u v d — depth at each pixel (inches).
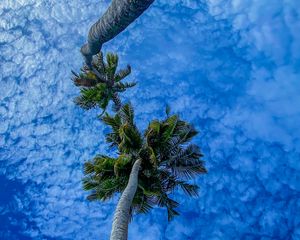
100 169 701.9
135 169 651.5
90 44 179.6
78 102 980.6
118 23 140.2
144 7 126.6
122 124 724.0
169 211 722.2
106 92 970.7
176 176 727.1
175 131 735.1
